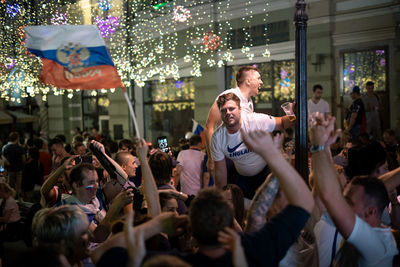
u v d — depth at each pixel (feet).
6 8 33.78
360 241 5.95
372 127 25.30
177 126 39.37
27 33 7.65
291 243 5.37
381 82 27.37
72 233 6.79
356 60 28.25
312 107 25.85
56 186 13.10
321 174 6.02
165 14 36.96
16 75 34.35
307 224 7.24
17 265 4.95
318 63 29.71
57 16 36.45
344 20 28.32
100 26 37.78
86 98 49.78
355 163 9.21
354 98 25.09
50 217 6.82
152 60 39.65
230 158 10.34
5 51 33.63
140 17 39.04
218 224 5.11
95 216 10.53
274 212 7.22
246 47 31.24
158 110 41.09
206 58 35.22
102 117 48.06
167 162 10.87
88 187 10.23
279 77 31.71
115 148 27.22
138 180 14.89
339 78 28.99
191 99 37.81
